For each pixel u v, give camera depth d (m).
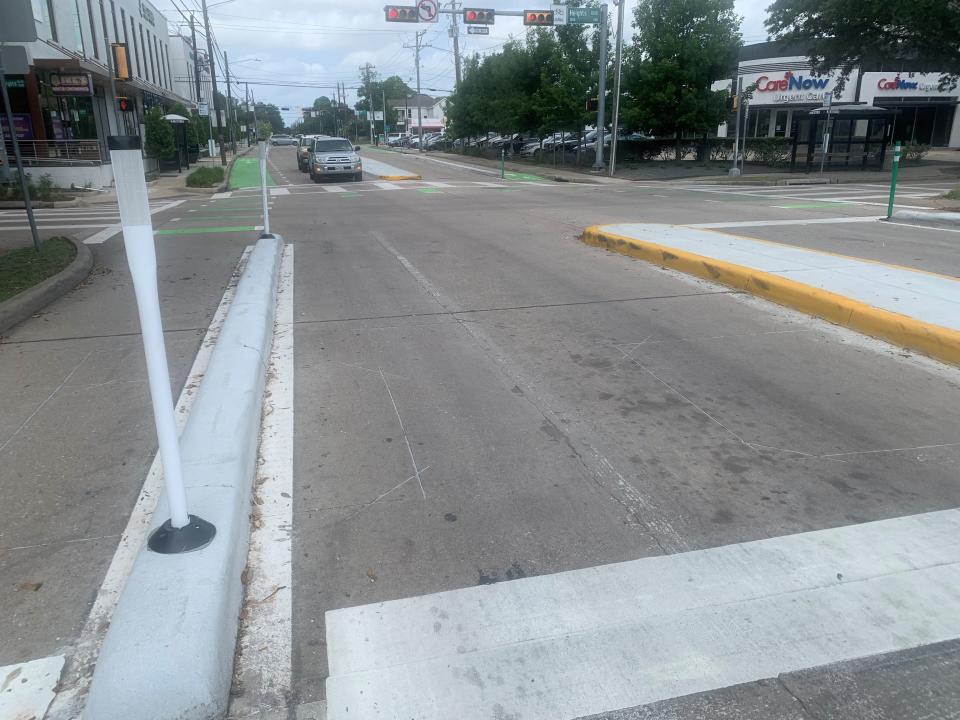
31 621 2.84
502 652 2.66
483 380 5.41
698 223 13.88
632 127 35.47
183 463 3.58
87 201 22.38
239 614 2.86
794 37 30.66
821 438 4.40
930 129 46.78
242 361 5.08
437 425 4.61
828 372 5.50
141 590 2.64
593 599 2.95
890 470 4.00
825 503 3.68
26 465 4.09
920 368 5.57
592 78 36.22
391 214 16.70
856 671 2.58
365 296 8.12
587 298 7.87
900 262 9.58
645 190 24.25
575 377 5.46
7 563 3.20
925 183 25.72
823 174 29.73
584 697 2.46
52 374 5.57
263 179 11.39
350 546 3.33
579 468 4.05
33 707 2.42
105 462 4.12
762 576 3.09
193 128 45.41
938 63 29.28
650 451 4.26
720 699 2.46
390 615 2.87
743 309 7.31
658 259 9.62
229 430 3.97
